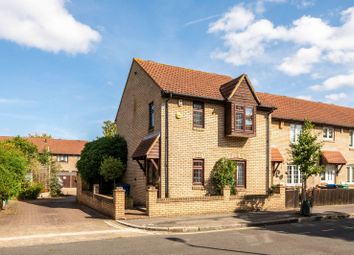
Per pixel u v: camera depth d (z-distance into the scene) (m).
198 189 20.30
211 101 21.09
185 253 10.24
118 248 10.92
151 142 19.66
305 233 13.74
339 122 29.50
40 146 52.59
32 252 10.43
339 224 16.30
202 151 20.61
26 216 18.69
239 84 21.44
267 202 20.23
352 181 30.39
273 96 29.91
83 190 26.55
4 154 20.31
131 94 24.55
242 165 22.00
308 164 18.41
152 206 17.02
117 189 16.81
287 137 26.77
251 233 13.73
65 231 13.88
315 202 22.62
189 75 23.12
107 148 24.70
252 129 21.62
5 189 19.80
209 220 16.11
